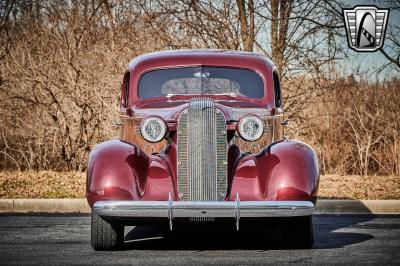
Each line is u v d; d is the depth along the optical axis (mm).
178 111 8375
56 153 18141
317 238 9336
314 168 7824
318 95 18109
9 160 18516
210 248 8461
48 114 18141
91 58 18531
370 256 7797
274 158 7840
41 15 21281
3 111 18359
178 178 7855
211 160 7805
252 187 7859
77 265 7223
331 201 12445
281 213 7398
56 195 13539
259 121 8109
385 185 15133
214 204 7340
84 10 20594
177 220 7574
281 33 18188
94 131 18156
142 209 7359
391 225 10727
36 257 7734
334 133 18328
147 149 8570
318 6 18125
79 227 10359
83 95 18016
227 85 9352
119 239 8102
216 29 18297
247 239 9273
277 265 7207
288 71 18297
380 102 18500
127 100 9586
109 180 7645
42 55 18875
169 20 18625
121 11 19641
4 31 21875
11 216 11727
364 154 18172
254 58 9555
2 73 18672
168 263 7328
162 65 9414
